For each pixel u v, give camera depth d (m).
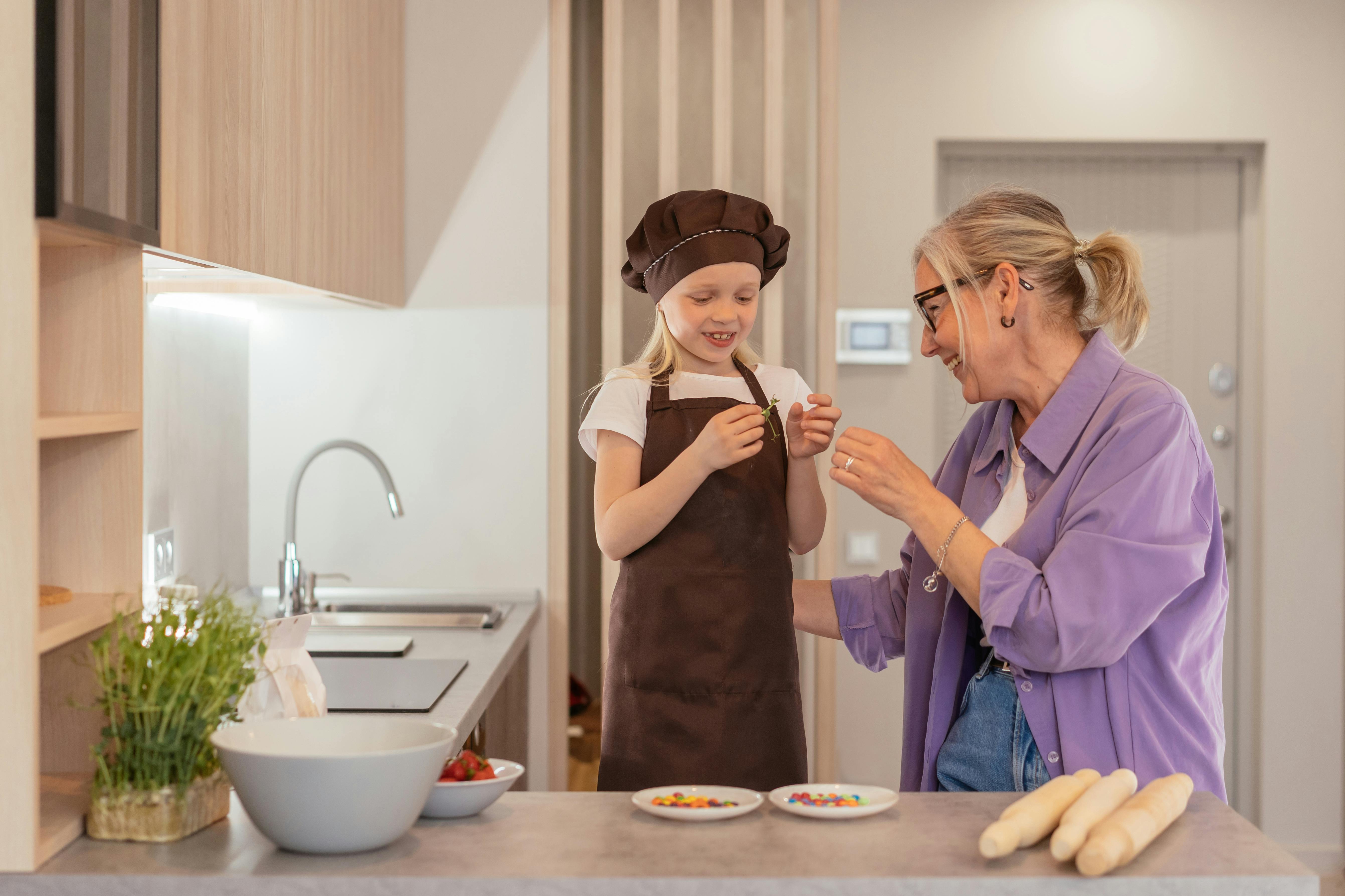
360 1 2.27
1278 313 3.44
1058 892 0.91
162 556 2.12
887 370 3.46
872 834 1.01
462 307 2.66
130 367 1.13
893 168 3.45
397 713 1.58
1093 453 1.30
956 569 1.29
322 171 2.02
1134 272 1.37
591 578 4.24
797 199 3.00
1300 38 3.42
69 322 1.13
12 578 0.93
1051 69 3.45
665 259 1.74
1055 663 1.22
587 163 4.12
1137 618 1.19
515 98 2.65
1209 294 3.56
